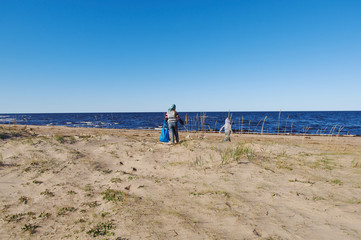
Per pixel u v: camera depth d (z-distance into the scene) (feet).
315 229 8.43
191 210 10.46
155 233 8.59
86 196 12.76
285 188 12.71
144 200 11.84
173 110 26.71
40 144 24.73
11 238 8.79
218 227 8.86
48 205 11.73
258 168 16.57
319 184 13.17
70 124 119.75
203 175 15.52
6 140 26.96
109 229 9.10
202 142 26.68
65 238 8.68
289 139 45.44
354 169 16.22
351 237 7.76
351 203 10.47
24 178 15.79
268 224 8.93
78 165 18.67
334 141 42.06
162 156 20.98
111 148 24.16
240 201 11.16
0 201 12.24
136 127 98.94
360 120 160.66
